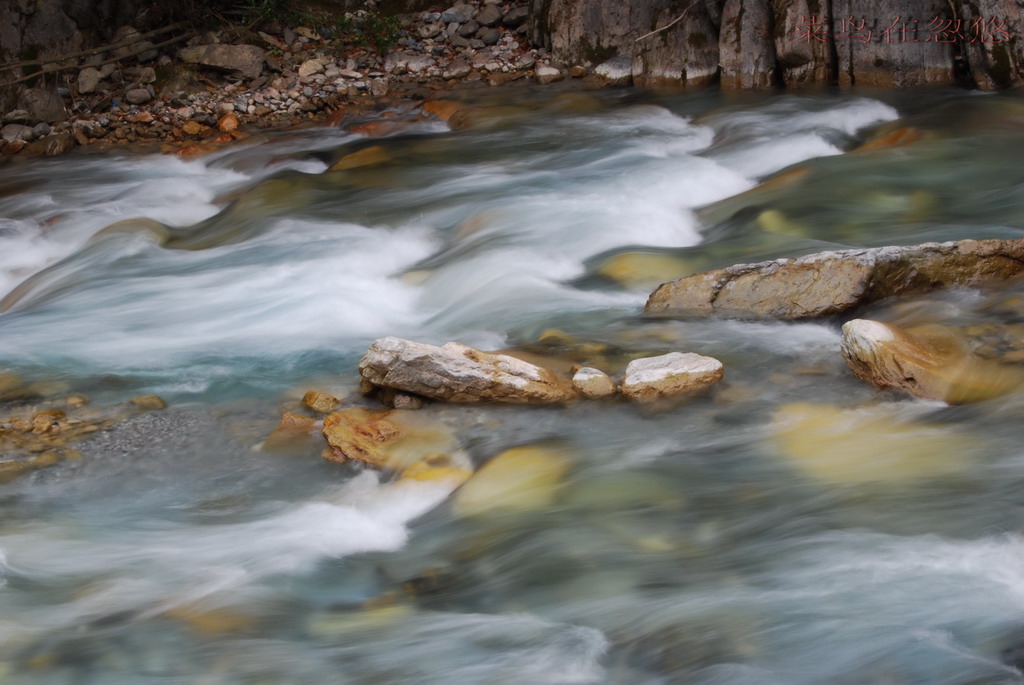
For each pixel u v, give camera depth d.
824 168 8.88
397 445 5.08
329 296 7.38
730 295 6.43
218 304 7.37
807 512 4.29
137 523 4.61
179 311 7.29
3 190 10.66
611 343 6.16
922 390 5.18
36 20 12.52
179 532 4.52
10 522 4.62
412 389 5.43
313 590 4.11
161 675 3.64
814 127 10.41
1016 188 8.14
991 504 4.19
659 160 9.89
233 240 8.81
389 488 4.79
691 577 3.98
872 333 5.37
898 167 8.77
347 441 5.09
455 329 6.74
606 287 7.15
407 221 8.81
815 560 3.98
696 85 12.41
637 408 5.34
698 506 4.43
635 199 8.85
